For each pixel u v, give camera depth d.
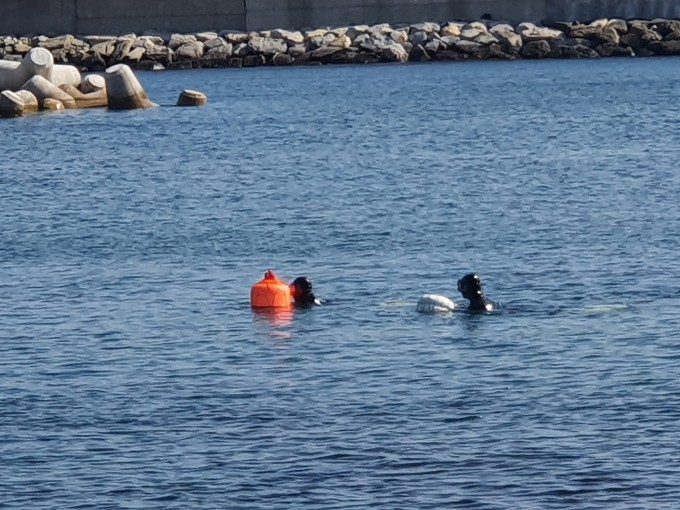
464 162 70.88
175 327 35.78
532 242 47.06
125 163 72.75
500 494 24.22
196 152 77.56
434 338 34.03
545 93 116.81
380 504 23.95
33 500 24.41
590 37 156.88
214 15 158.12
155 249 47.19
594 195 57.94
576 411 28.25
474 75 137.25
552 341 33.50
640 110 99.88
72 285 41.38
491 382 30.31
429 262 43.84
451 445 26.50
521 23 158.50
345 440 26.86
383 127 91.50
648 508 23.59
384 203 56.72
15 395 30.09
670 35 156.25
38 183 65.00
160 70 151.75
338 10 158.25
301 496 24.34
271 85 130.62
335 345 33.56
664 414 27.94
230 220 53.12
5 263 45.12
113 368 32.09
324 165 70.75
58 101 103.69
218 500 24.27
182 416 28.44
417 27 157.88
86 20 157.12
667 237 47.56
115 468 25.70
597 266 42.50
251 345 33.75
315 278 41.72
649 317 35.75
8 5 157.50
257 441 26.91
